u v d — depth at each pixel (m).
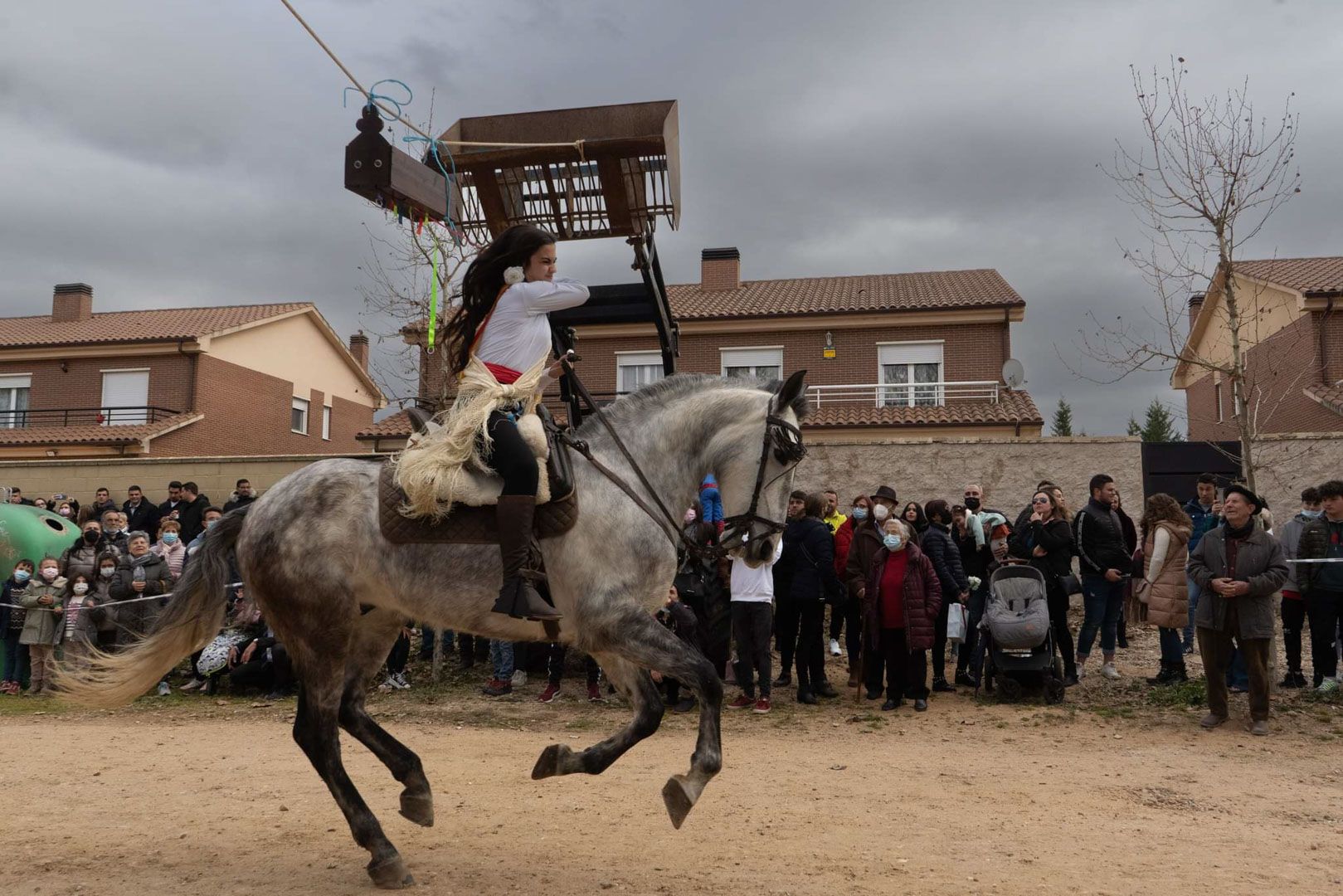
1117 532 10.82
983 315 24.55
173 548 12.45
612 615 4.98
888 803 6.62
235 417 30.50
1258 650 9.00
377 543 5.11
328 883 4.86
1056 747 8.63
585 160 7.59
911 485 16.12
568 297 5.24
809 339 25.38
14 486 18.80
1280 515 15.59
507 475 4.92
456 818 6.18
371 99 5.91
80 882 4.84
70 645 11.67
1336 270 25.06
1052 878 4.96
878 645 10.38
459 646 12.87
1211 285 12.82
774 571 10.96
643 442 5.48
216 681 11.80
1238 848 5.55
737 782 7.27
